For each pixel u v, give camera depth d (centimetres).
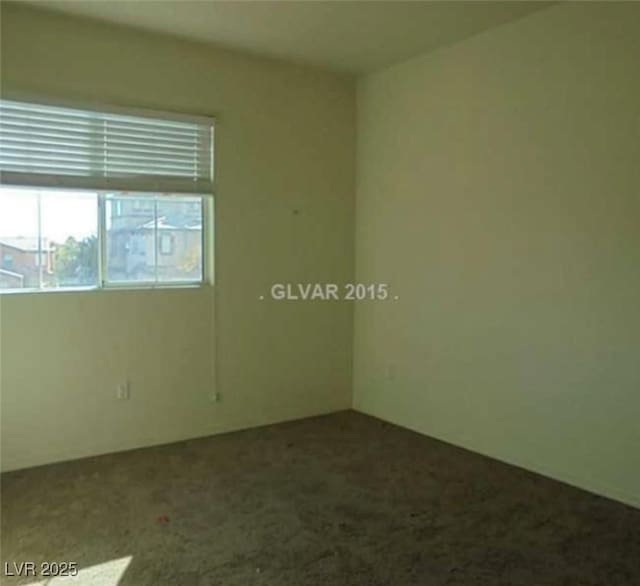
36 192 363
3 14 340
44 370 368
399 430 449
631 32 306
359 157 490
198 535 278
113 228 390
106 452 392
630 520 296
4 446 358
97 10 347
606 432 325
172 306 413
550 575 245
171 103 400
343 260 493
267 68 440
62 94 360
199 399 429
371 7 340
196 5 339
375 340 484
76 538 273
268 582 239
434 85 419
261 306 453
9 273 359
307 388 482
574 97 333
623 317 315
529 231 360
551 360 352
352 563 254
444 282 420
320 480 348
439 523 292
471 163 395
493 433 389
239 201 436
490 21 361
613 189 317
